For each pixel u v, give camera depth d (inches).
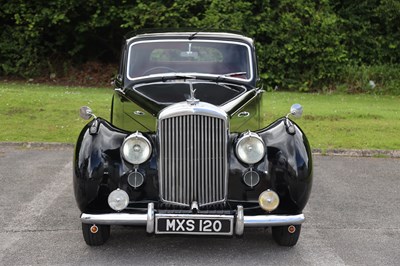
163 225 187.0
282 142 201.6
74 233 228.2
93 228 199.5
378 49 780.6
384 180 324.8
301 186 196.2
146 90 234.4
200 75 251.1
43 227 235.0
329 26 719.1
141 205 195.9
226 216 187.3
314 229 238.8
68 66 780.6
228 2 710.5
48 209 259.4
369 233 234.7
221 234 188.4
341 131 445.1
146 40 259.4
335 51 721.6
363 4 778.2
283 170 196.4
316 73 727.7
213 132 193.2
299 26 713.6
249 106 233.8
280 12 733.3
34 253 205.6
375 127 462.3
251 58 259.4
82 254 205.2
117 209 188.4
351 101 625.9
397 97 689.6
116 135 201.9
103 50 805.2
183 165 193.6
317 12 729.6
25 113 474.0
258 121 248.5
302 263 199.5
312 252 210.8
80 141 201.0
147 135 200.8
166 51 257.8
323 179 324.2
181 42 259.1
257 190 197.5
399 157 386.9
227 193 196.9
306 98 636.7
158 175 195.0
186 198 195.0
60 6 729.6
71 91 639.8
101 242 210.4
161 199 195.0
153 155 196.7
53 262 197.2
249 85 250.5
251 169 195.6
